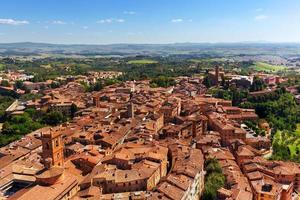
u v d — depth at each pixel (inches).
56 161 7047.2
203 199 7052.2
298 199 7839.6
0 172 7244.1
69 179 6038.4
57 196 5388.8
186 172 7027.6
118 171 7042.3
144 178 6840.6
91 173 7170.3
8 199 5570.9
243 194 6830.7
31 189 5502.0
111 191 6752.0
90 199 5905.5
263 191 7135.8
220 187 7096.5
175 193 6166.3
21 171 7332.7
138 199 6200.8
